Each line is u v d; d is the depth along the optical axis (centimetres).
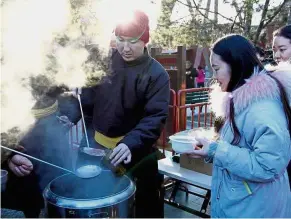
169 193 276
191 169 216
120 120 180
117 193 124
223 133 131
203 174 209
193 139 146
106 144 184
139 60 173
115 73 180
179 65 384
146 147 166
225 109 126
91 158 173
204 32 538
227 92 128
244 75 120
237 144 122
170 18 518
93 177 140
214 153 129
